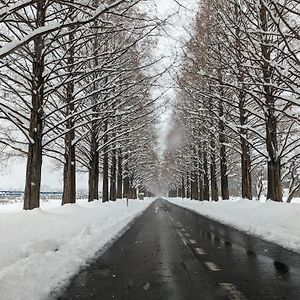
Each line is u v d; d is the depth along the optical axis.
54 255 8.45
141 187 90.38
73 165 19.70
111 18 12.86
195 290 6.14
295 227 13.88
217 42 14.92
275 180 18.56
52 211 15.70
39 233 10.18
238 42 13.45
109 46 16.86
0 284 5.75
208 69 16.83
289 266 8.14
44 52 13.00
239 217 20.98
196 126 35.34
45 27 6.27
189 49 16.41
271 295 5.80
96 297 5.73
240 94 22.20
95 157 25.38
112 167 37.06
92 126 21.00
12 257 7.55
